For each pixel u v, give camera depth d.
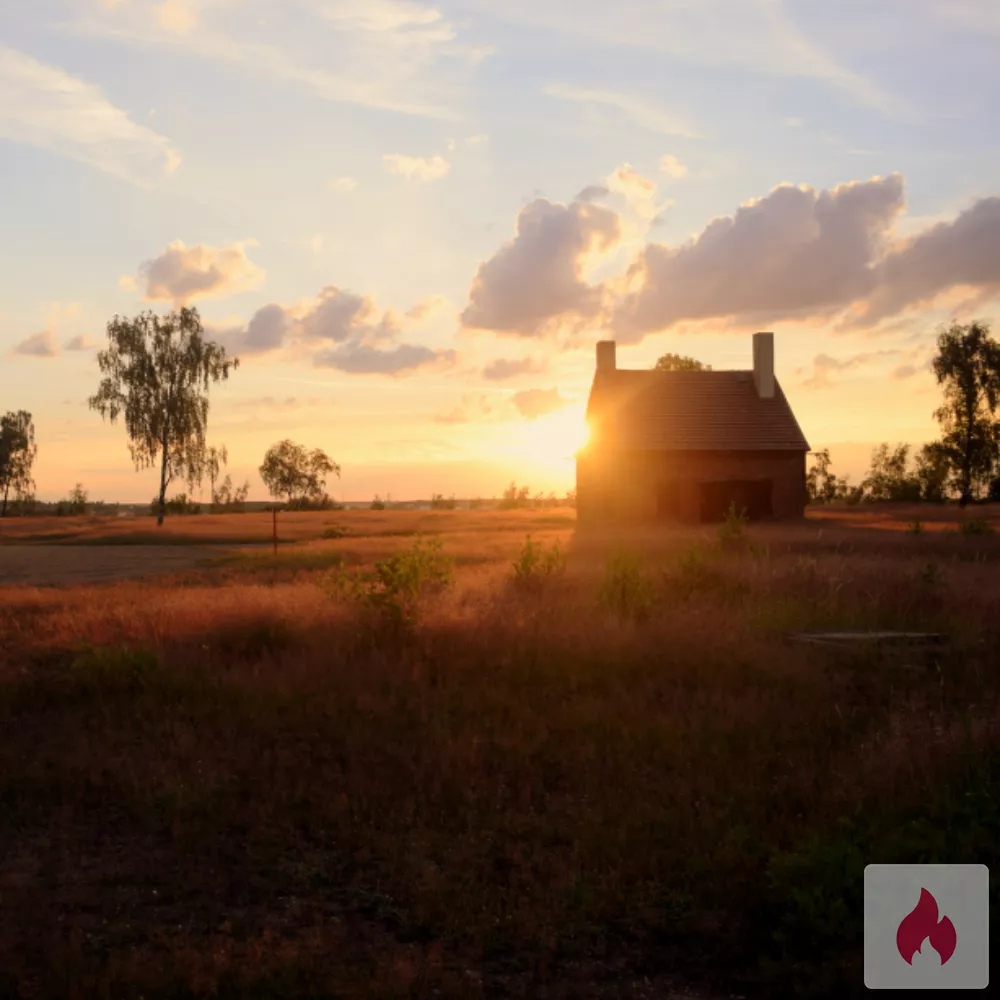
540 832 6.19
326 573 22.75
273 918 5.14
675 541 27.69
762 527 37.81
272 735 8.50
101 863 5.86
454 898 5.27
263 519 56.91
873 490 76.38
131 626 13.34
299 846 6.08
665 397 46.50
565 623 12.45
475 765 7.50
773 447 44.75
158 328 58.44
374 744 8.14
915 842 5.18
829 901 4.84
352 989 4.30
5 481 102.12
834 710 8.96
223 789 7.09
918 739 7.22
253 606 13.90
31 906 5.16
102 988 4.18
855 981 4.26
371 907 5.27
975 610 13.54
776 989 4.37
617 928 5.00
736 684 9.98
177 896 5.38
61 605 17.02
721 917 5.04
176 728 8.60
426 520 52.34
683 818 6.29
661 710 9.01
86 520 60.06
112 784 7.24
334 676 10.30
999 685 9.71
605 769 7.39
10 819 6.61
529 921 4.98
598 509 44.62
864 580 15.61
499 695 9.47
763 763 7.45
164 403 57.84
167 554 35.69
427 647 11.44
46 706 9.81
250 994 4.20
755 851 5.66
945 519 45.47
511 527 45.75
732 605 14.16
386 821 6.43
